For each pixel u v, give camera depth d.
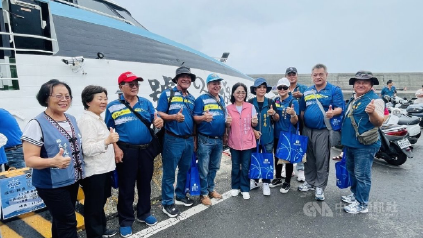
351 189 3.62
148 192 3.04
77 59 3.89
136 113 2.81
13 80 3.41
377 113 2.98
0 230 2.60
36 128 1.98
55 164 1.91
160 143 3.23
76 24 4.30
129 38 5.11
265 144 3.91
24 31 3.48
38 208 2.84
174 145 3.16
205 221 3.10
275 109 3.92
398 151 5.25
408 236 2.76
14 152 3.24
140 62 5.00
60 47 3.91
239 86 3.60
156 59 5.41
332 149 7.10
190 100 3.34
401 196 3.83
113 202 3.46
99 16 4.99
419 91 11.73
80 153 2.27
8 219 2.74
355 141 3.23
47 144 2.02
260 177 3.65
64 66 3.85
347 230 2.90
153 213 3.31
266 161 3.67
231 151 3.75
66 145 2.13
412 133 6.55
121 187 2.82
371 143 3.14
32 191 2.78
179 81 3.23
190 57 6.61
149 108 3.00
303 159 3.86
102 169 2.44
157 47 5.66
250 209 3.41
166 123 3.20
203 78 6.75
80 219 2.92
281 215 3.25
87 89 2.42
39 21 3.63
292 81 4.54
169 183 3.23
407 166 5.37
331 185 4.34
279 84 3.87
